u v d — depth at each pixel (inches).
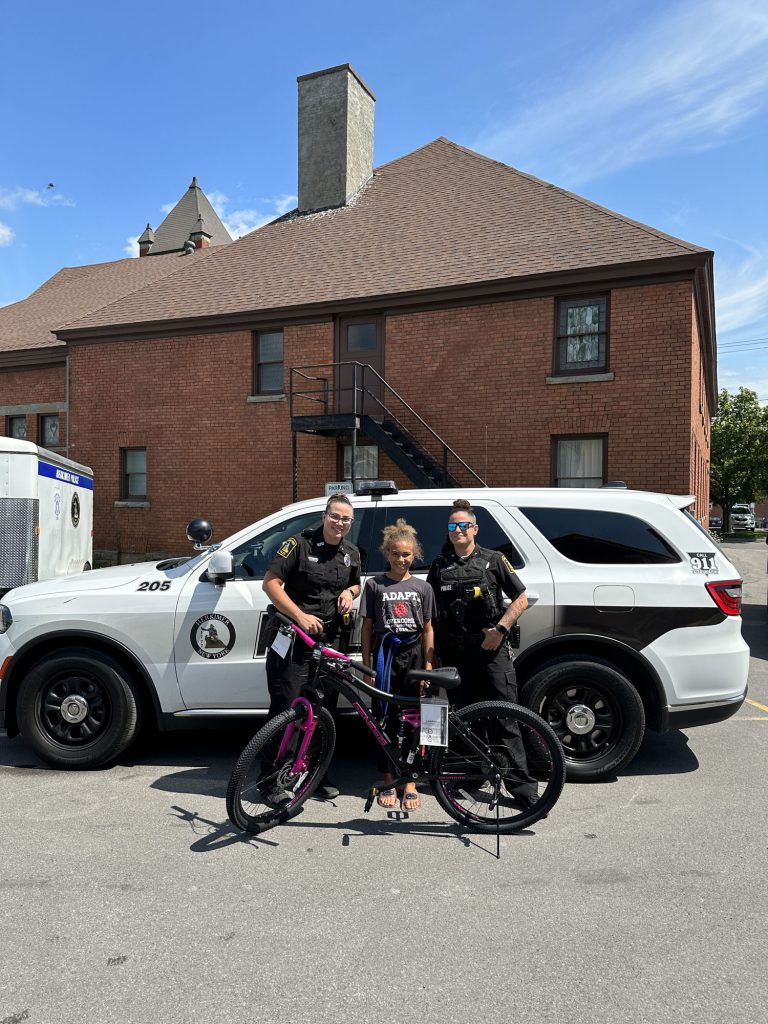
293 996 94.4
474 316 505.4
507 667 157.4
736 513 2065.7
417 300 514.0
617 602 173.3
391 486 190.7
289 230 661.3
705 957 103.3
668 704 173.3
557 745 147.6
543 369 486.0
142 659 180.7
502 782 150.4
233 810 140.9
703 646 173.6
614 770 172.4
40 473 332.5
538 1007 92.4
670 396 452.8
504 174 619.8
